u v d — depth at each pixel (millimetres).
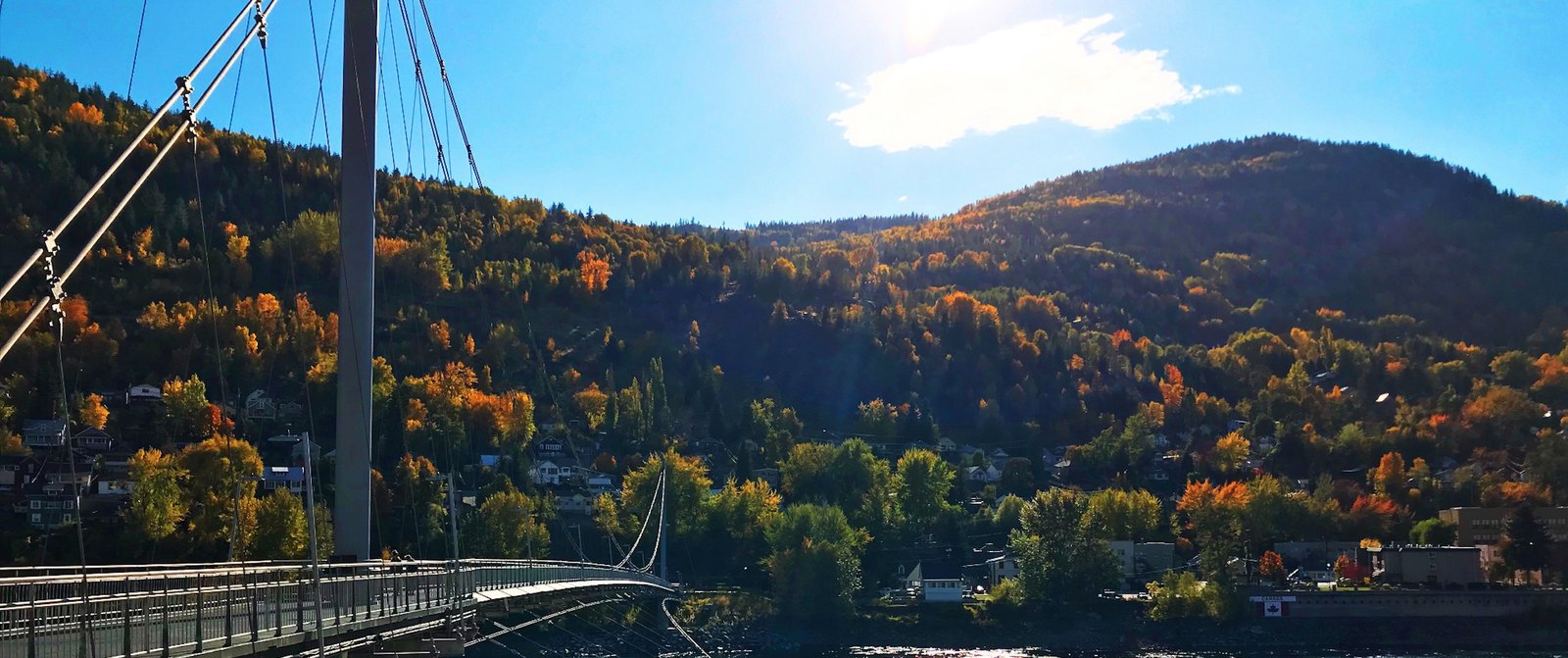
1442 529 155875
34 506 111562
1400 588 131250
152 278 191500
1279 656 116875
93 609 26828
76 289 182125
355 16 43250
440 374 185000
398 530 116875
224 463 104625
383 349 197250
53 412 142250
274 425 157625
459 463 164375
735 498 152250
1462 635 123938
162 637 24969
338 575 36812
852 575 130250
